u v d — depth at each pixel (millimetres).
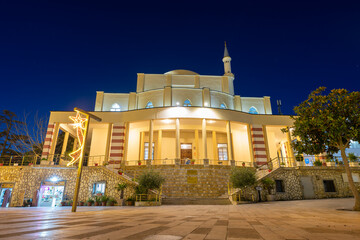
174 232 4281
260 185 21312
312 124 12164
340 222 6141
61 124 29062
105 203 19547
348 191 22984
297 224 5680
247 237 3752
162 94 30234
